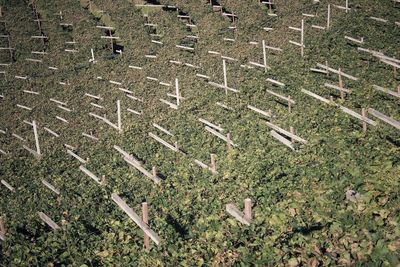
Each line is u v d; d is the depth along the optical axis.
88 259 13.68
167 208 15.46
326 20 30.67
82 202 17.77
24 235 16.22
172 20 39.00
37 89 34.22
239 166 17.08
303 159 15.86
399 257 9.46
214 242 12.77
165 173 18.55
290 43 29.12
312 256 10.46
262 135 18.86
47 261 14.10
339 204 12.27
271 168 16.09
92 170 20.75
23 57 40.25
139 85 30.20
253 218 13.13
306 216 12.32
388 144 14.96
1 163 24.84
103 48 38.84
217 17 37.62
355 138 16.05
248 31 33.72
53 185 20.14
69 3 46.88
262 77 25.53
